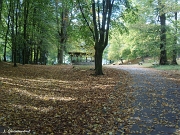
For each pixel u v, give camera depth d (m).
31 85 12.92
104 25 17.81
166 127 6.55
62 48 35.00
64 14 34.19
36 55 38.72
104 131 6.27
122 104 9.16
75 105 8.95
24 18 25.20
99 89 12.35
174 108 8.50
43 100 9.62
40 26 31.19
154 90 11.96
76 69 22.14
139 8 28.31
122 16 20.53
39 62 39.78
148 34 28.52
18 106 8.45
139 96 10.58
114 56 58.56
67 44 35.53
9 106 8.34
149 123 6.90
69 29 33.84
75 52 37.03
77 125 6.72
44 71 19.95
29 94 10.58
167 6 25.77
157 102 9.43
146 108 8.56
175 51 28.12
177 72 20.03
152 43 27.98
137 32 29.77
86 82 14.70
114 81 15.14
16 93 10.59
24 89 11.62
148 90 11.98
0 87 11.55
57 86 13.05
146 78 16.59
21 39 23.77
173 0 25.67
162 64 29.22
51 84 13.60
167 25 28.00
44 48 32.66
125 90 12.02
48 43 31.75
